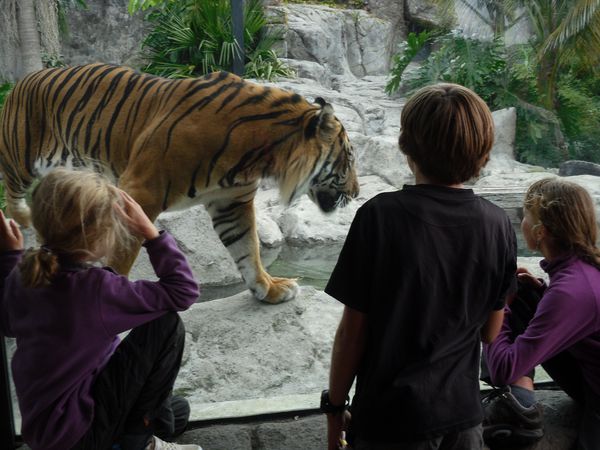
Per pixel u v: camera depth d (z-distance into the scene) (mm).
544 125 8977
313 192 3379
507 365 1812
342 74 12617
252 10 10375
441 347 1401
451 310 1399
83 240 1404
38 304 1426
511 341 1956
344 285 1408
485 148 1370
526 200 1932
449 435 1447
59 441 1479
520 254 4652
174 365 1609
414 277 1366
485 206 1432
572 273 1789
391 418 1407
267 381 2842
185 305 1522
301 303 3408
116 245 1637
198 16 9617
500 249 1433
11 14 7516
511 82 9531
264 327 3191
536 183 1920
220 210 3281
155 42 10172
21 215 4043
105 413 1531
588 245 1815
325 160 3170
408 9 14469
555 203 1815
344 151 3230
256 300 3439
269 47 10508
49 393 1453
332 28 12703
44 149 3652
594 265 1804
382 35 13602
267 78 9828
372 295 1401
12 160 3855
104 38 11172
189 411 2027
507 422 1939
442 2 10477
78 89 3389
